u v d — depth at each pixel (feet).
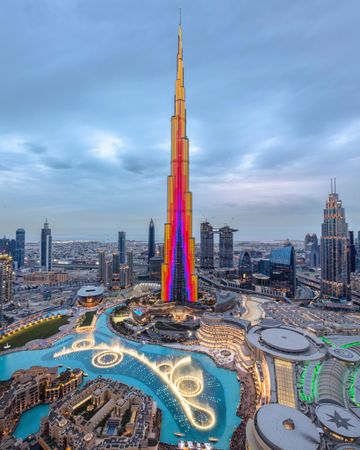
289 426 406.00
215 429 507.30
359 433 407.03
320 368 598.75
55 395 574.97
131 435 444.96
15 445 428.56
